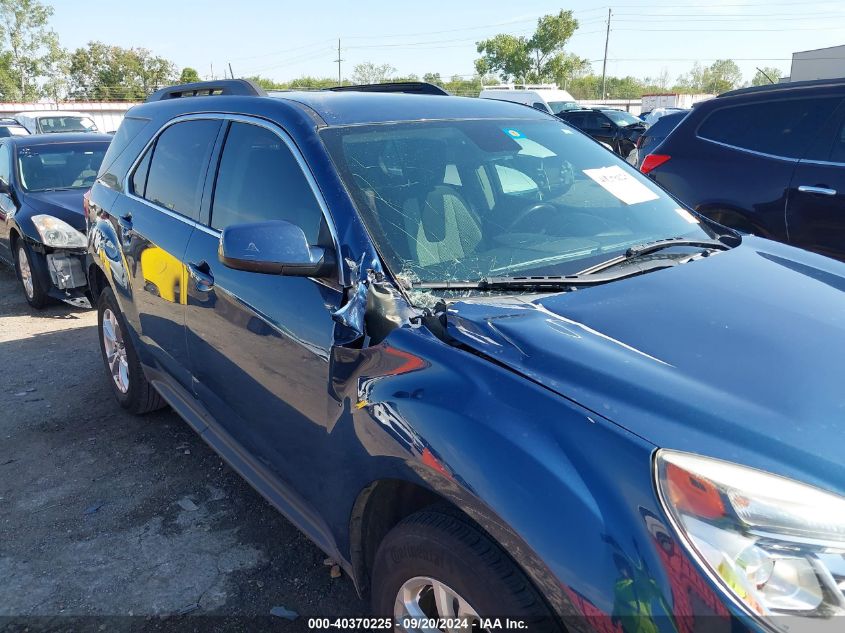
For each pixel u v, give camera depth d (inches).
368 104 111.7
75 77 3016.7
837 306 83.2
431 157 103.9
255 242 83.6
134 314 142.9
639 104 1886.1
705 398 62.7
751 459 56.7
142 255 134.0
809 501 54.1
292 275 85.8
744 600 51.4
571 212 107.4
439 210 96.0
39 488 136.9
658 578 53.6
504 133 116.6
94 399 179.2
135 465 145.0
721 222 220.4
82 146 307.4
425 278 86.7
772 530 52.9
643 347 70.8
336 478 84.9
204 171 121.0
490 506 61.6
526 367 68.5
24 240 251.9
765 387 64.7
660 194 120.5
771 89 211.9
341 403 82.4
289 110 106.1
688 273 90.4
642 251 98.1
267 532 121.2
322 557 114.2
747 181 211.8
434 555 67.8
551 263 93.7
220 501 131.2
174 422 165.0
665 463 56.5
